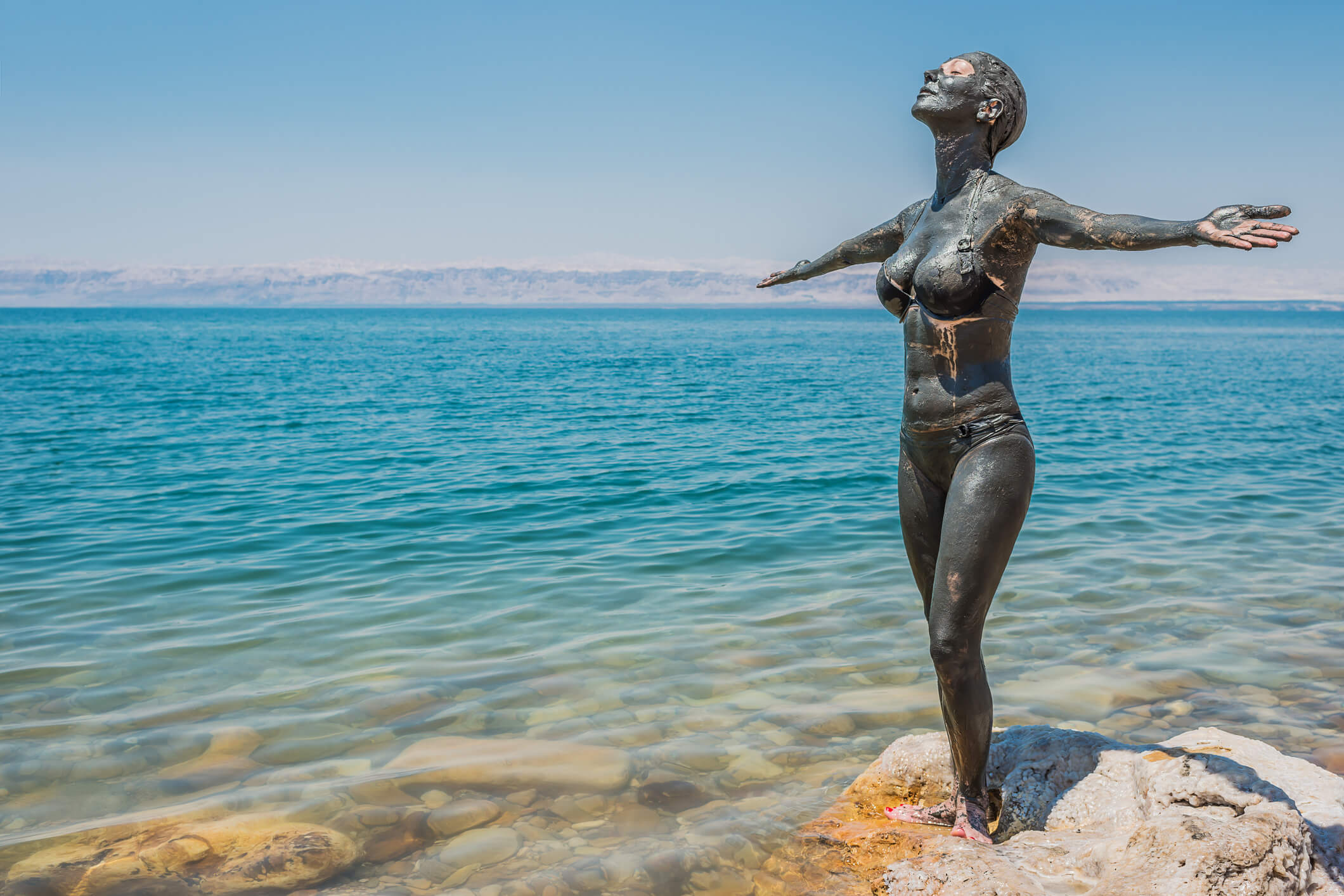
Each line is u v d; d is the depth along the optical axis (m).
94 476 13.83
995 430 3.62
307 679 5.89
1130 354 62.56
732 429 20.20
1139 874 3.04
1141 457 15.77
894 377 39.12
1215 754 3.71
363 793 4.40
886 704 5.45
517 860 3.81
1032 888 3.14
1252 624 6.84
